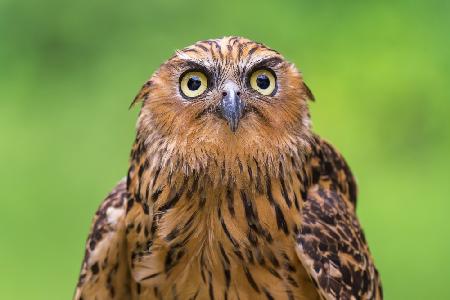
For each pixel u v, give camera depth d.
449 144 15.73
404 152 15.78
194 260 8.66
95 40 16.67
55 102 16.34
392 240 14.88
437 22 16.50
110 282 9.03
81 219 15.23
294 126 8.52
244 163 8.41
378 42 16.38
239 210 8.51
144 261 8.76
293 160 8.57
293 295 8.73
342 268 8.68
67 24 16.73
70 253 14.95
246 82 8.38
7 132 16.08
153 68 16.36
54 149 15.93
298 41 16.36
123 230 8.89
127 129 16.05
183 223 8.59
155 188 8.59
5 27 16.88
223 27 16.45
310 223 8.65
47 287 14.66
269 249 8.59
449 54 16.25
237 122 8.21
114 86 16.34
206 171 8.44
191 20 16.56
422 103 16.00
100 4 16.77
